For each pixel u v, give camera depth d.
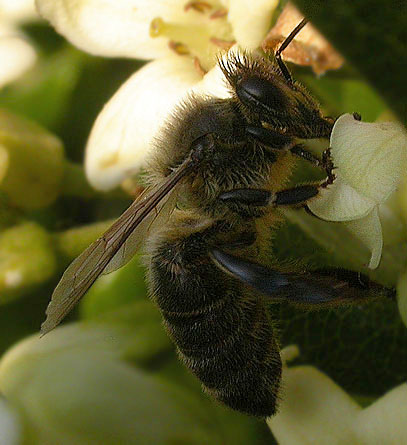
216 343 0.08
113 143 0.08
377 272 0.08
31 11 0.09
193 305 0.08
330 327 0.08
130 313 0.08
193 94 0.08
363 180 0.07
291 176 0.08
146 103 0.08
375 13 0.07
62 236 0.09
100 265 0.07
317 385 0.08
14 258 0.09
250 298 0.08
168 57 0.09
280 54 0.08
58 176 0.09
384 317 0.08
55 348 0.08
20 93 0.09
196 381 0.08
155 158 0.08
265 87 0.08
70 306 0.07
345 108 0.08
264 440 0.08
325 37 0.07
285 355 0.08
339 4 0.07
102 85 0.09
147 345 0.08
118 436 0.08
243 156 0.08
